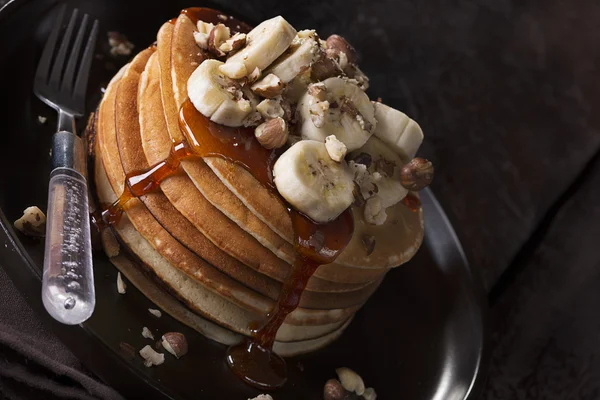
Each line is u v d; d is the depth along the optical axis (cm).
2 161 69
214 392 68
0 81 72
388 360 77
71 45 77
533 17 90
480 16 91
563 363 93
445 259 83
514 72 92
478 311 81
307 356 74
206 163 66
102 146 70
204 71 66
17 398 62
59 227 64
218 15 73
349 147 69
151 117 69
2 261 64
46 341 66
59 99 74
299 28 93
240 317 70
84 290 62
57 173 67
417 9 92
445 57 93
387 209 73
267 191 67
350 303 73
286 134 67
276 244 67
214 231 67
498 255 95
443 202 86
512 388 94
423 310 81
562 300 93
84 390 64
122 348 66
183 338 68
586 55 89
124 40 81
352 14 93
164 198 68
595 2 88
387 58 94
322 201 66
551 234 94
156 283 69
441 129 95
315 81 69
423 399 76
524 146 93
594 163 91
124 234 69
